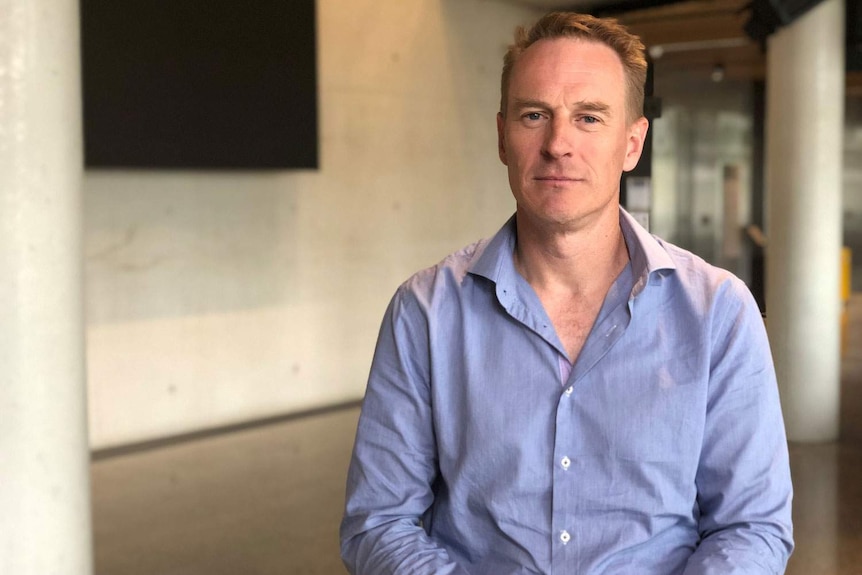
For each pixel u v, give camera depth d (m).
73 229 2.61
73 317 2.62
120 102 4.75
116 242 5.37
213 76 5.15
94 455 5.29
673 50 8.85
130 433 5.52
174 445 5.55
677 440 1.35
